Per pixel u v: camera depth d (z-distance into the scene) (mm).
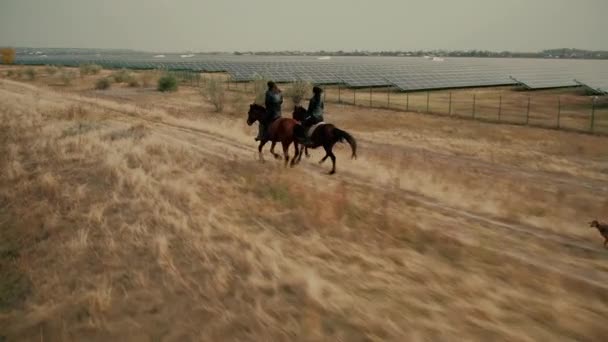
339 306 5652
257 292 5980
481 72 105375
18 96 33312
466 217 10320
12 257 7160
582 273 7156
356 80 76312
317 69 101375
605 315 5695
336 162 16656
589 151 24469
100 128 19312
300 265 6922
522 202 12414
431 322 5340
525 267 7250
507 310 5719
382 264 7117
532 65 159125
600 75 96750
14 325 5309
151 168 12734
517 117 39500
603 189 16031
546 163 20938
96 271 6609
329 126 13680
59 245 7477
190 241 7645
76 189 10453
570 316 5598
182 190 10500
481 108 46312
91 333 5105
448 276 6719
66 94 41156
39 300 5852
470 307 5754
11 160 13000
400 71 102250
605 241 8664
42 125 19156
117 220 8641
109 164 12359
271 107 14648
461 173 17344
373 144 25125
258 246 7469
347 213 9703
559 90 70375
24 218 8625
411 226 8953
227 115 35438
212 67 110312
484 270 7027
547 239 8922
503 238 8867
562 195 14070
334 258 7320
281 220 9156
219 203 10078
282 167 14266
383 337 4992
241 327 5172
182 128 22875
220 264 6824
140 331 5137
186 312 5516
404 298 5961
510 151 23859
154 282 6270
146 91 53812
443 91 67562
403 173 15109
